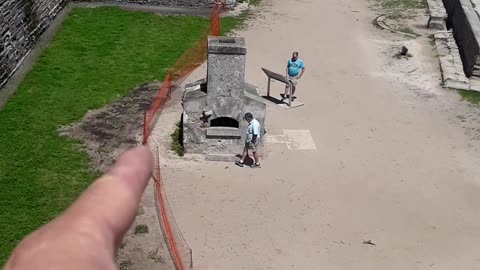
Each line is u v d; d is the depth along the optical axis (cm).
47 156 1267
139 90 1614
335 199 1208
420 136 1480
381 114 1582
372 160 1360
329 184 1258
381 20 2298
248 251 1039
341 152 1386
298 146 1398
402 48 1978
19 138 1326
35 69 1678
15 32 1648
